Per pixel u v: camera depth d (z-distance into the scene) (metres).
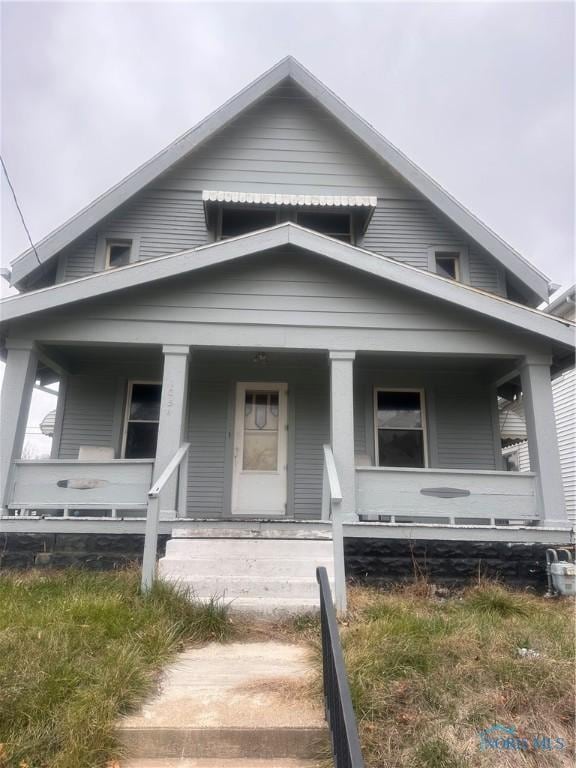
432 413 8.70
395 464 8.61
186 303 6.84
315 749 2.76
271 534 5.79
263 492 8.28
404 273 6.69
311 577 5.26
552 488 6.45
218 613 4.35
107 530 6.09
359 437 8.55
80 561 6.06
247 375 8.62
